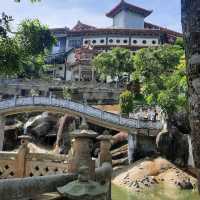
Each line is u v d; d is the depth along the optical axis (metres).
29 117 49.06
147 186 27.31
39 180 6.36
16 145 44.34
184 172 30.48
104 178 9.99
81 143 8.06
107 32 73.44
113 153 38.16
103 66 57.44
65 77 69.75
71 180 7.42
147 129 36.19
